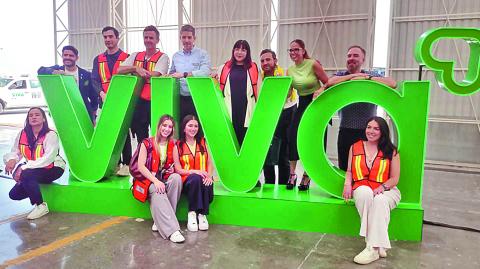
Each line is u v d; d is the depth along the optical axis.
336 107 3.09
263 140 3.26
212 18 8.41
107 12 9.46
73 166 3.70
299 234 3.09
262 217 3.23
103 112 3.58
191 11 8.59
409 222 2.97
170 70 4.04
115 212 3.52
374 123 2.84
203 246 2.86
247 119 3.60
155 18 9.20
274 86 3.19
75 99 3.75
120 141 3.73
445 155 6.74
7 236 3.02
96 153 3.63
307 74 3.38
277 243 2.91
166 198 3.06
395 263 2.61
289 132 3.55
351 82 3.04
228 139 3.34
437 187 4.84
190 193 3.14
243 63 3.59
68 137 3.67
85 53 9.93
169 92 3.50
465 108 6.54
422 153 2.99
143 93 3.91
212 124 3.35
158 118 3.54
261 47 7.91
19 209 3.68
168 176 3.21
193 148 3.27
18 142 3.56
